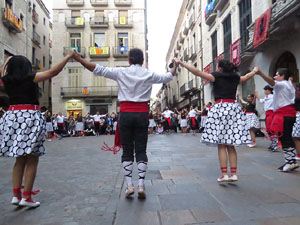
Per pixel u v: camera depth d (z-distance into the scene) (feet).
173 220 7.39
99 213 8.21
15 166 8.96
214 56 62.75
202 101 71.97
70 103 85.20
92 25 86.28
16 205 8.95
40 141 8.87
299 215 7.48
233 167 11.09
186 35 96.43
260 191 9.87
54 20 86.48
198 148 24.02
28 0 78.07
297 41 30.96
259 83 40.42
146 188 10.75
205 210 8.07
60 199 9.78
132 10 88.28
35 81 8.80
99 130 63.00
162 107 199.72
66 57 8.92
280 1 29.94
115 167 16.06
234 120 10.85
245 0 44.55
